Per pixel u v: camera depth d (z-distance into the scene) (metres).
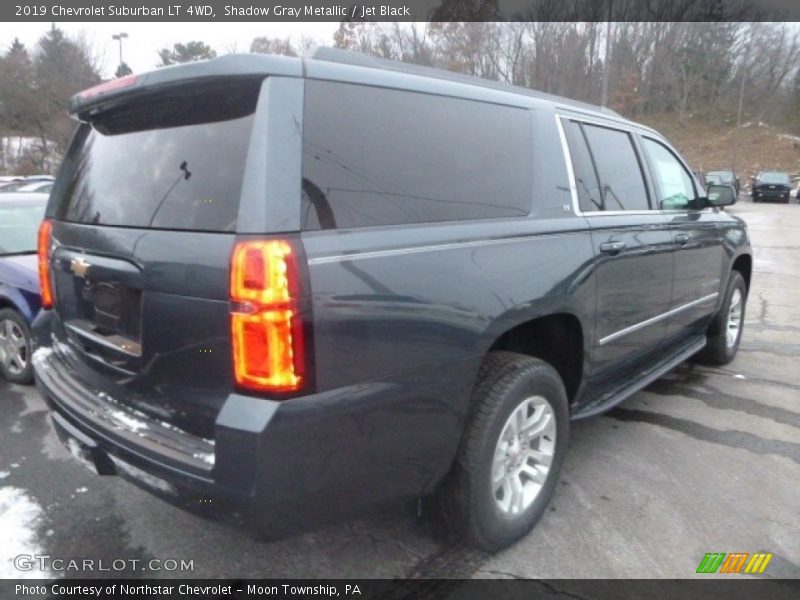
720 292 5.18
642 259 3.71
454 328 2.44
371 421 2.20
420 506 2.82
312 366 2.04
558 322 3.25
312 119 2.19
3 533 3.00
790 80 66.25
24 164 30.53
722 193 4.88
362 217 2.25
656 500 3.30
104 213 2.63
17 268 4.78
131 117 2.69
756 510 3.21
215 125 2.26
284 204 2.04
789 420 4.39
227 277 2.04
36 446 3.92
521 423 2.88
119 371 2.51
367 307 2.16
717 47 66.25
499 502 2.81
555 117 3.32
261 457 1.97
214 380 2.14
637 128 4.21
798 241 16.03
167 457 2.19
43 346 3.26
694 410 4.56
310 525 2.19
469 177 2.72
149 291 2.28
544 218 3.02
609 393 3.76
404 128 2.50
